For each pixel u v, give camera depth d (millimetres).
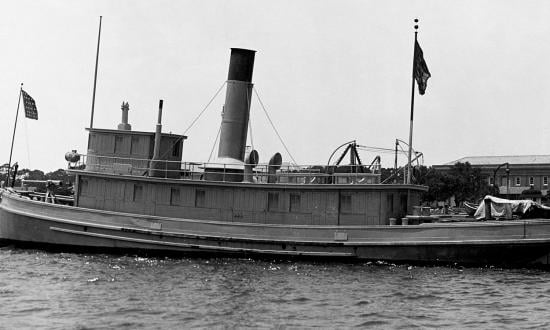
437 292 25281
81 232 34219
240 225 32594
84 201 35625
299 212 33094
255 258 32656
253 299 23766
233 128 36125
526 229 29625
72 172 35656
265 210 33438
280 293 24875
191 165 36625
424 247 30688
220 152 36344
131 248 33812
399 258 31094
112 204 35094
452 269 30344
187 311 21688
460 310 22359
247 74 36281
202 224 33062
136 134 36312
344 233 31547
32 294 24094
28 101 43844
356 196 32500
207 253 33125
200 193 34125
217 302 23141
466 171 97562
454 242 30203
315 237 31828
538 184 121562
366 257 31422
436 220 32750
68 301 22969
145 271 29297
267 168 35562
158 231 33312
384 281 27375
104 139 36750
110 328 19438
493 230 29969
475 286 26469
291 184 32906
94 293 24391
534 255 29828
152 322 20188
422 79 33656
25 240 35438
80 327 19516
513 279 28031
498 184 124688
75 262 31656
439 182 90812
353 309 22375
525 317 21391
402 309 22422
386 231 31062
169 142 36656
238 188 33750
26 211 35406
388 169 44562
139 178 34469
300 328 19797
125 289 25203
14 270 29219
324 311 22016
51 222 34719
